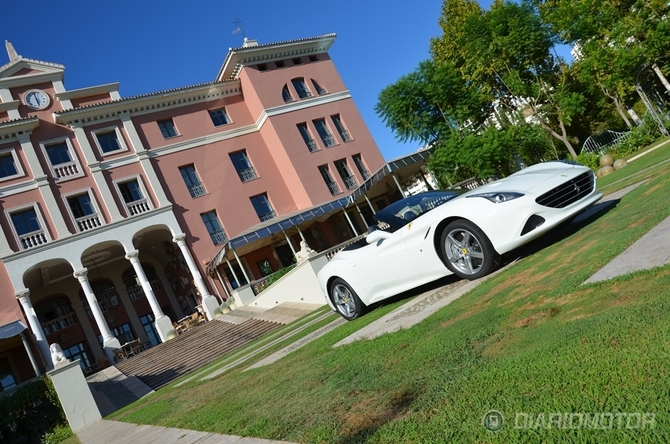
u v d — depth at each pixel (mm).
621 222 4559
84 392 10469
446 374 2592
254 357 8703
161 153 26859
